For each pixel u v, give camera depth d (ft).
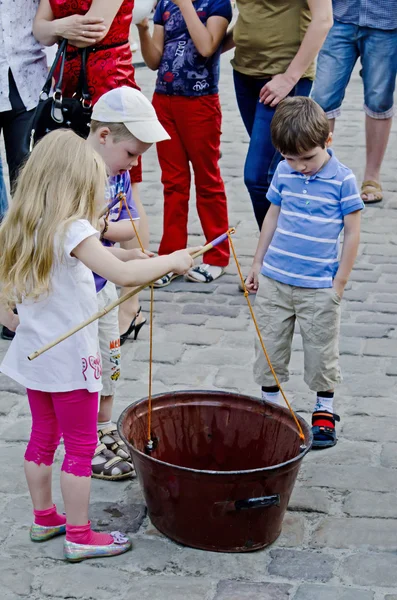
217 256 20.61
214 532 11.40
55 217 10.46
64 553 11.44
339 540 11.78
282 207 13.94
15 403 15.38
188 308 19.11
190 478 11.04
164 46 19.62
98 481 13.17
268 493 11.20
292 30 18.47
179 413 12.81
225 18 19.10
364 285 20.04
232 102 36.60
